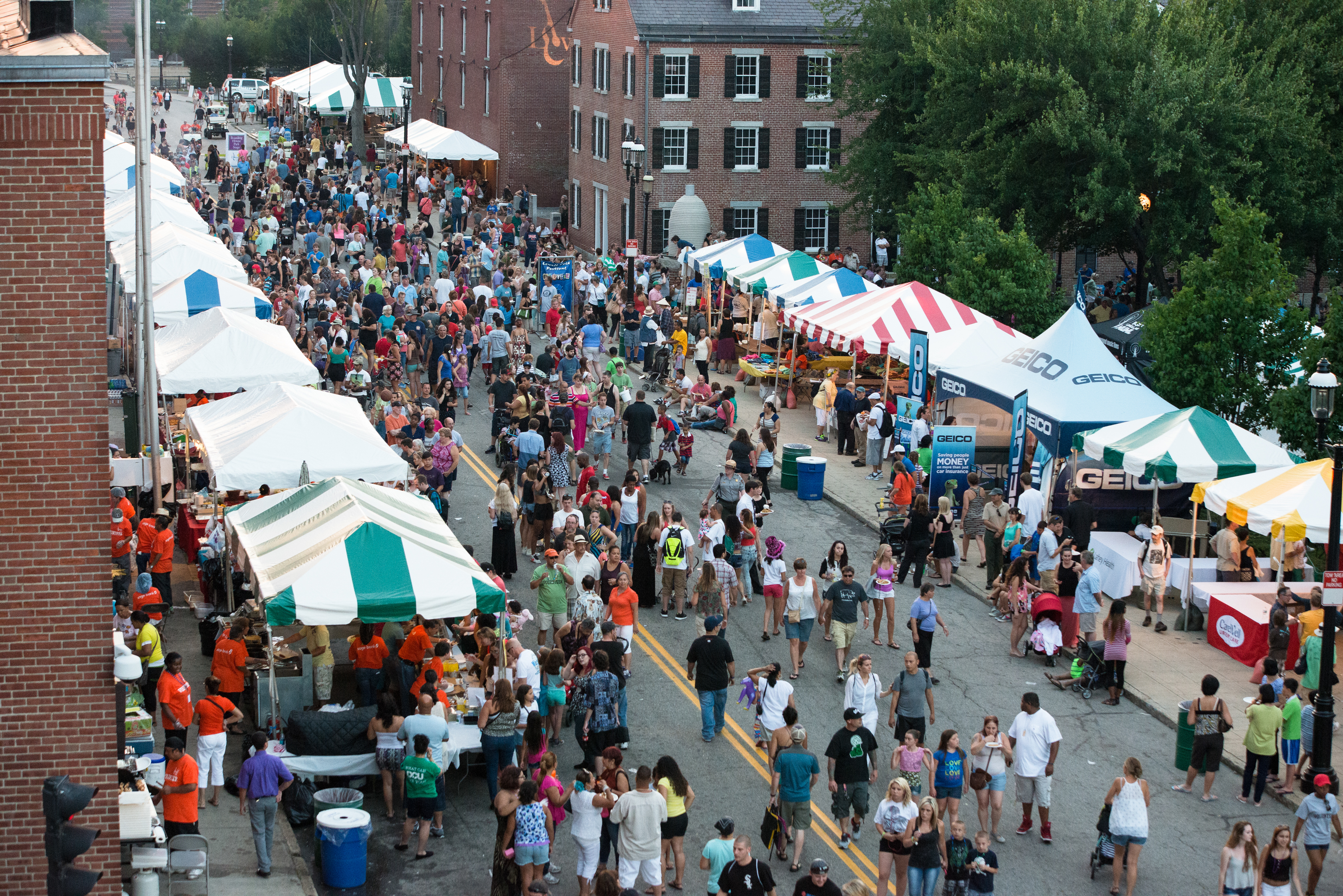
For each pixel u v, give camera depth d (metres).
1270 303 29.25
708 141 56.19
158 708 19.27
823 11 53.34
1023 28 41.59
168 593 23.02
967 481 28.27
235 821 17.09
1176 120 38.19
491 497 30.08
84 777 12.59
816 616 22.94
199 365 28.56
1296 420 26.52
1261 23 42.47
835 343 34.91
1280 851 15.62
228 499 25.56
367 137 85.75
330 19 110.94
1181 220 39.06
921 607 21.47
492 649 19.19
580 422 32.00
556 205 70.81
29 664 12.43
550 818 15.91
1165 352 29.95
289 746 17.45
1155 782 19.27
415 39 89.44
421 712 17.06
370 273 46.09
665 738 19.92
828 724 20.33
